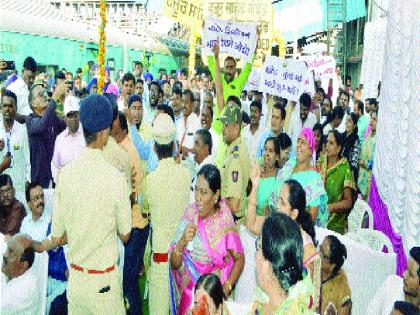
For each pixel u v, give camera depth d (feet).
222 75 24.57
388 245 14.83
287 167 15.75
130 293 16.06
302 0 56.80
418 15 14.02
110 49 77.61
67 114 18.66
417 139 13.80
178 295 13.01
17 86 23.34
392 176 16.30
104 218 11.28
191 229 12.32
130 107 19.76
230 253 12.49
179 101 27.27
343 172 17.89
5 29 51.34
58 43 63.10
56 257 14.98
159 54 100.53
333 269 11.92
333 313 11.97
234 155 16.02
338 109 27.94
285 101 29.43
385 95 17.54
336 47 67.31
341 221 17.92
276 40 51.93
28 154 20.54
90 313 11.71
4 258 11.93
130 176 15.53
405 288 10.70
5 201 15.62
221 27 25.08
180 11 31.17
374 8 51.37
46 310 15.05
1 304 11.73
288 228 7.74
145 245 16.24
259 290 8.11
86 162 11.28
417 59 13.88
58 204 11.46
